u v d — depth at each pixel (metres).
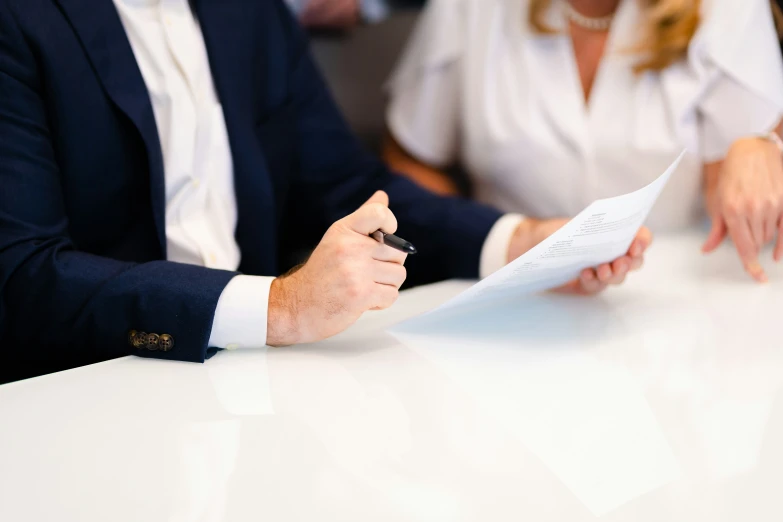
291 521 0.66
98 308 1.04
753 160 1.40
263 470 0.74
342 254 1.00
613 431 0.82
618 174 1.76
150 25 1.32
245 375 0.96
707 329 1.11
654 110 1.70
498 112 1.85
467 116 1.91
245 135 1.39
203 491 0.71
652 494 0.70
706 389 0.92
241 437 0.80
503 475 0.73
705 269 1.39
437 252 1.51
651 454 0.77
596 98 1.75
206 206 1.39
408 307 1.24
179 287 1.03
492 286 1.05
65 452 0.78
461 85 1.93
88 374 0.97
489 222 1.48
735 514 0.68
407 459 0.76
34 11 1.16
